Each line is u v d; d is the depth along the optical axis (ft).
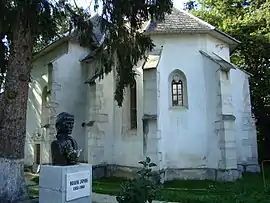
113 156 54.95
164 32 51.65
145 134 46.83
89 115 56.70
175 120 50.60
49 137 56.39
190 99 51.47
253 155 57.72
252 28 73.92
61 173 22.85
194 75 52.08
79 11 33.42
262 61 75.61
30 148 67.77
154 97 47.09
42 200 23.73
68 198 23.00
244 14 77.71
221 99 48.96
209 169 49.42
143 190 20.76
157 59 48.80
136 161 50.85
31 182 48.57
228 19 76.23
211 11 83.30
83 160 58.90
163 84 50.98
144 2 31.99
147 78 47.85
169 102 51.24
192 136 50.44
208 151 49.90
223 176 47.34
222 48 57.11
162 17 33.27
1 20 27.76
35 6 26.32
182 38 53.06
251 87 75.77
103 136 54.90
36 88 68.90
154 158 45.65
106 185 44.91
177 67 52.16
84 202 24.38
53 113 57.11
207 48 53.42
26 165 67.62
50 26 29.01
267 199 32.07
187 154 49.88
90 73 60.18
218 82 49.60
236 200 31.53
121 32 34.35
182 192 37.86
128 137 52.85
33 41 32.71
